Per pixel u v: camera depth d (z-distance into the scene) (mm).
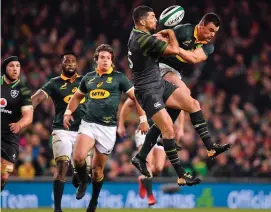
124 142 34344
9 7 45906
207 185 31234
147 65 18844
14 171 33812
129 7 47344
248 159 35344
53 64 42875
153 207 30688
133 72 19078
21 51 43469
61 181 22531
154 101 18812
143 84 18891
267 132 37688
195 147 34594
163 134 18938
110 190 30656
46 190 30406
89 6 46844
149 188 26547
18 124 21219
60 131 22906
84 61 42906
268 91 42031
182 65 19938
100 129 21453
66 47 44312
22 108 21688
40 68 42125
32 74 41312
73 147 23000
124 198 30703
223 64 43812
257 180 31531
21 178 30359
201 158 34125
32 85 40750
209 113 38594
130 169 33656
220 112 39719
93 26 46188
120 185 30734
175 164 19094
